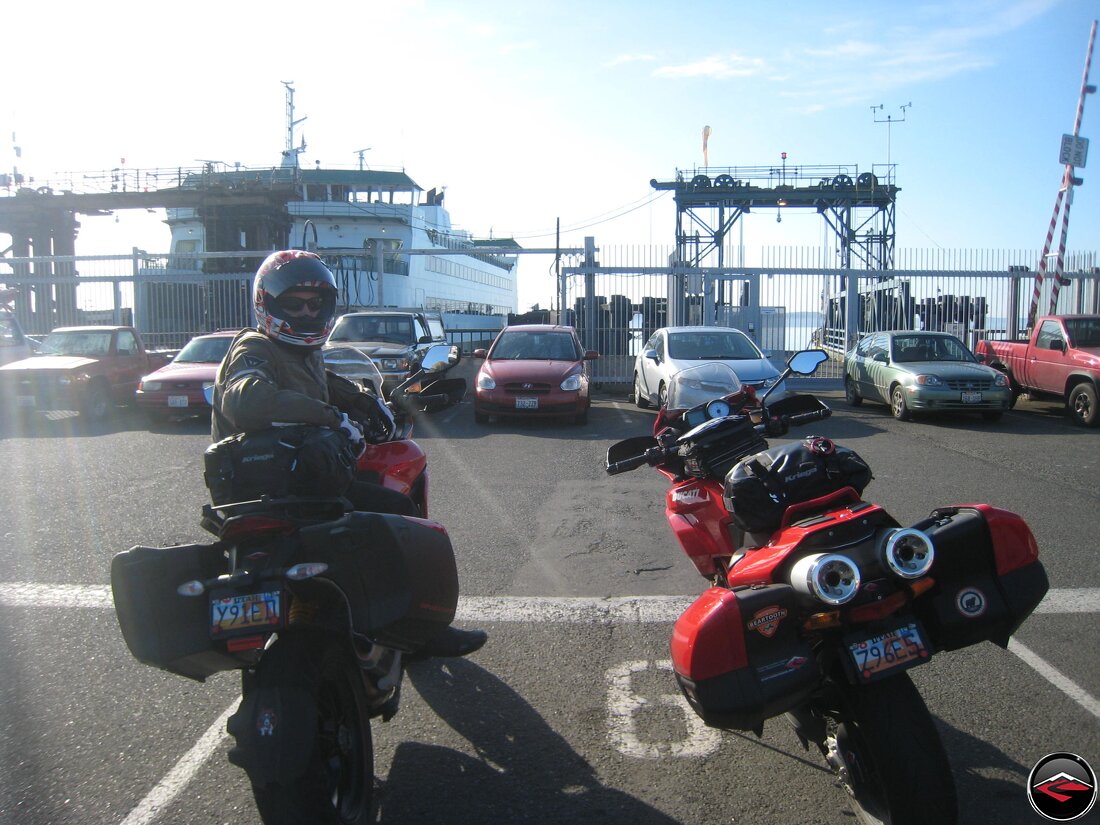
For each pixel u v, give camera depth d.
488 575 6.36
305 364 3.54
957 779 3.51
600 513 8.22
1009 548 3.01
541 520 7.96
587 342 21.92
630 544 7.16
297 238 32.34
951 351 15.70
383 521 3.08
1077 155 18.66
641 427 14.26
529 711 4.21
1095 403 13.79
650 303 22.09
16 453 11.75
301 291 3.36
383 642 3.27
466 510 8.35
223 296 23.56
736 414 4.03
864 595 2.79
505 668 4.71
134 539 7.27
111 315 23.91
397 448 4.46
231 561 2.84
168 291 23.83
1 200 31.77
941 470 10.18
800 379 20.88
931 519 3.09
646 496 8.95
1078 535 7.19
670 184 30.30
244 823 3.28
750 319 21.81
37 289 24.25
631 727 4.04
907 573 2.70
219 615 2.73
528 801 3.42
